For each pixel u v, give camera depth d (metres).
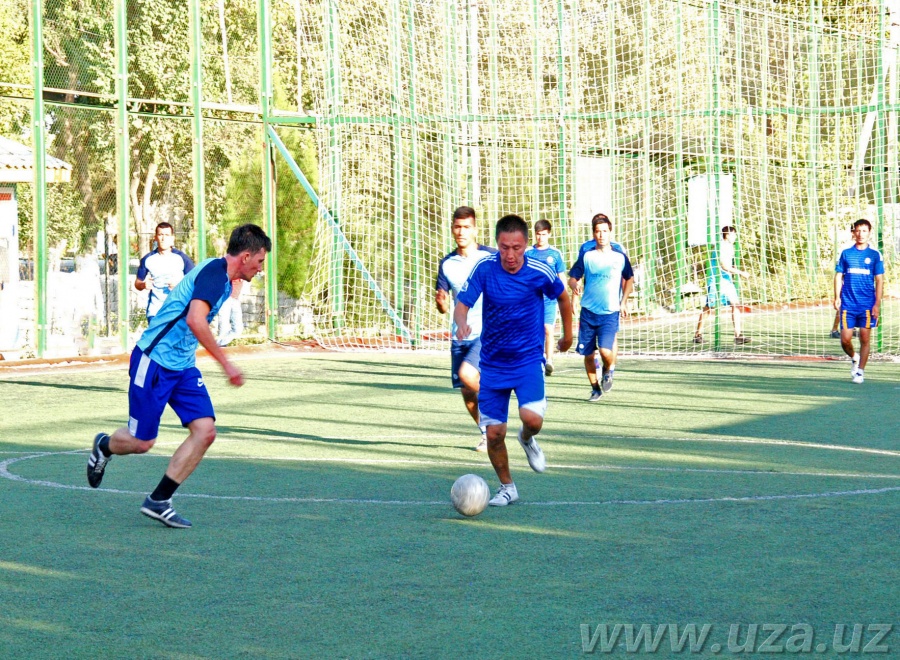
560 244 21.66
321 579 5.16
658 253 23.75
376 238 19.33
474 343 8.73
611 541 5.86
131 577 5.20
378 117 18.94
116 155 17.55
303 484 7.55
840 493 7.11
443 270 8.73
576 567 5.34
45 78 16.58
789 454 8.62
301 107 20.22
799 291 26.30
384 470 8.08
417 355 17.97
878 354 16.55
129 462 8.46
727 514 6.51
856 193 24.11
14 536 6.03
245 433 9.94
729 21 24.38
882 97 17.62
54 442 9.48
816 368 15.18
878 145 17.58
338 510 6.69
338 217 19.19
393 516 6.51
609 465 8.20
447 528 6.19
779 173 25.91
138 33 17.94
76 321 17.12
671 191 23.94
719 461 8.33
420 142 19.75
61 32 16.80
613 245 11.77
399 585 5.05
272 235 19.72
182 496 7.14
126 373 15.41
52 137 16.73
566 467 8.12
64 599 4.86
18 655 4.15
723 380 13.83
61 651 4.19
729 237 18.92
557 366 15.94
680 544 5.78
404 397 12.55
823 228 26.61
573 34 20.86
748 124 24.69
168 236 13.80
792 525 6.21
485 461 8.45
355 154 19.33
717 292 17.84
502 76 21.70
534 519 6.40
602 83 23.16
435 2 20.39
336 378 14.55
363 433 9.92
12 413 11.35
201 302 6.05
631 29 23.36
